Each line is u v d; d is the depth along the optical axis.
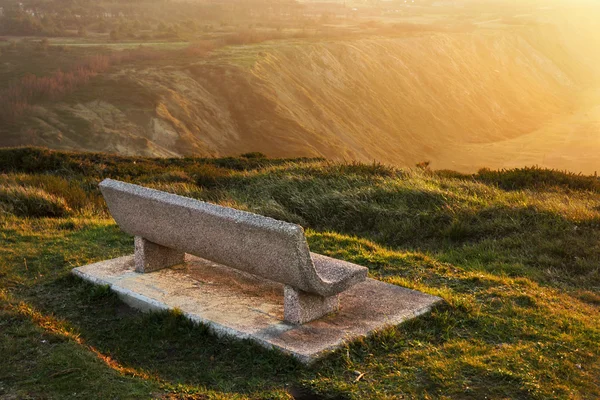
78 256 6.75
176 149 96.56
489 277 6.10
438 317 4.94
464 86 165.75
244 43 169.25
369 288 5.56
